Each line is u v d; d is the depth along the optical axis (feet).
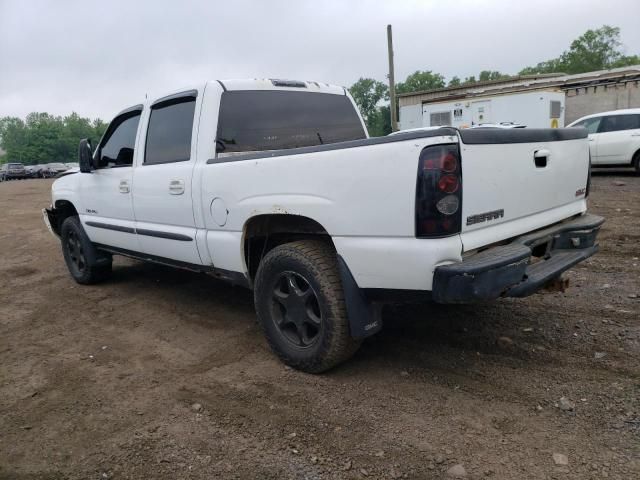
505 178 10.11
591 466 8.00
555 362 11.28
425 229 9.05
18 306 18.26
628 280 16.35
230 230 12.62
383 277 9.77
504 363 11.41
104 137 18.03
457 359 11.76
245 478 8.27
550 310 14.23
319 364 11.14
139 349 13.73
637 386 10.05
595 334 12.46
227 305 16.90
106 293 19.20
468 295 8.94
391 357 12.09
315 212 10.54
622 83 69.15
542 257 11.91
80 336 14.96
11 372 12.71
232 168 12.20
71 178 19.66
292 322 11.60
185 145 14.12
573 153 12.33
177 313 16.42
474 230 9.62
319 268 10.75
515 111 65.05
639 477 7.70
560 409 9.52
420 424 9.36
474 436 8.91
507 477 7.89
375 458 8.52
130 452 9.12
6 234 36.42
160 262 16.11
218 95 13.61
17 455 9.27
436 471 8.13
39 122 385.50
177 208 14.15
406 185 9.14
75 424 10.16
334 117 16.10
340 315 10.62
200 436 9.47
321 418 9.77
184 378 11.83
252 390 11.02
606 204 30.89
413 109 85.46
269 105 14.60
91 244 19.61
